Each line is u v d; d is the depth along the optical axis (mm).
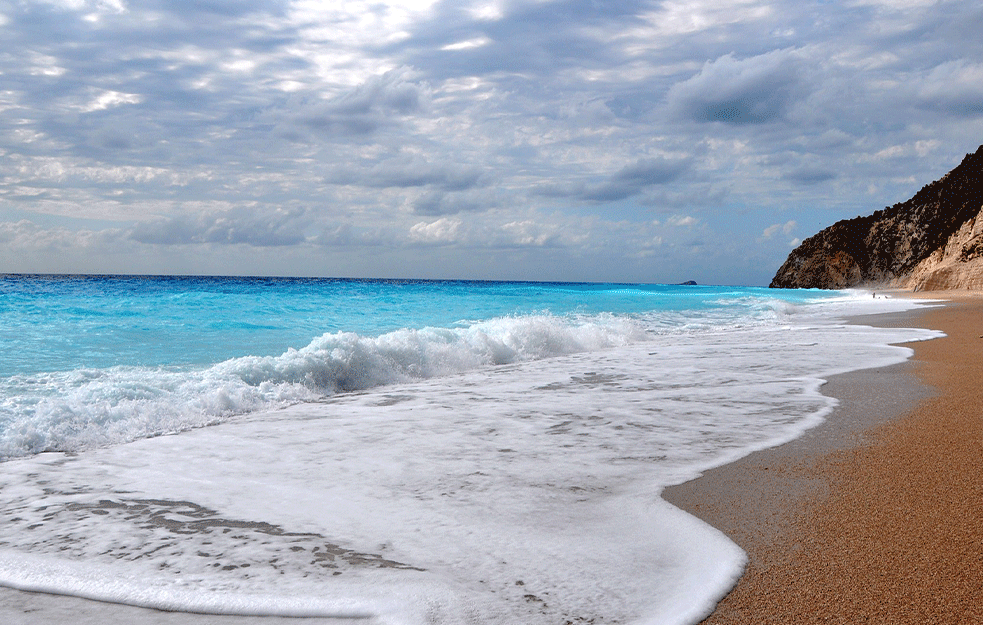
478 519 3469
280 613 2486
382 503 3754
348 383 8523
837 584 2615
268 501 3814
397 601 2545
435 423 6027
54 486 4137
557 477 4234
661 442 5172
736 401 6949
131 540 3221
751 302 34969
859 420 5816
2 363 8883
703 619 2379
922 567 2744
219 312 19297
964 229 62688
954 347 11883
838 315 25047
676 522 3375
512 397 7496
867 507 3508
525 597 2570
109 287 36500
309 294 32500
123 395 6578
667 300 37219
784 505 3590
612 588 2641
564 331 13719
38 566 2920
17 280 50688
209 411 6527
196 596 2623
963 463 4309
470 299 31781
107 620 2451
